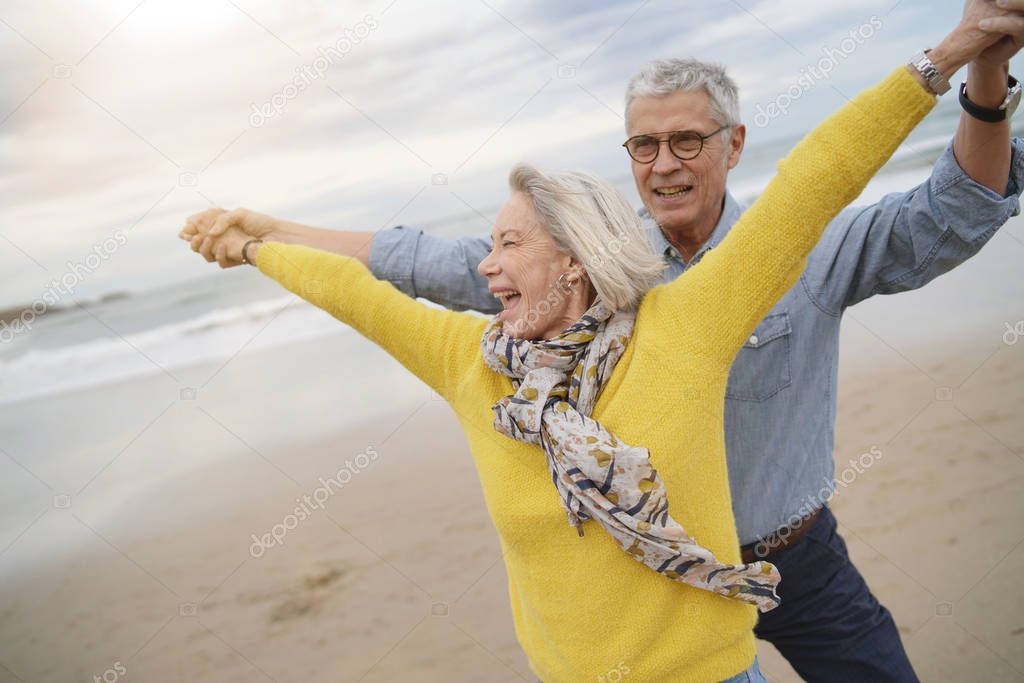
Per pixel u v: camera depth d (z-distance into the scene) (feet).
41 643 13.23
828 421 7.02
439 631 11.98
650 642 4.99
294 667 11.58
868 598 7.34
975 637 10.44
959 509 13.07
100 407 24.88
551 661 5.33
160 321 32.94
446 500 15.66
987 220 5.93
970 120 5.60
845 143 4.58
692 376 4.88
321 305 5.93
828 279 6.61
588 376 5.00
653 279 5.28
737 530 6.91
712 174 6.80
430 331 5.71
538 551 5.14
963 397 16.61
